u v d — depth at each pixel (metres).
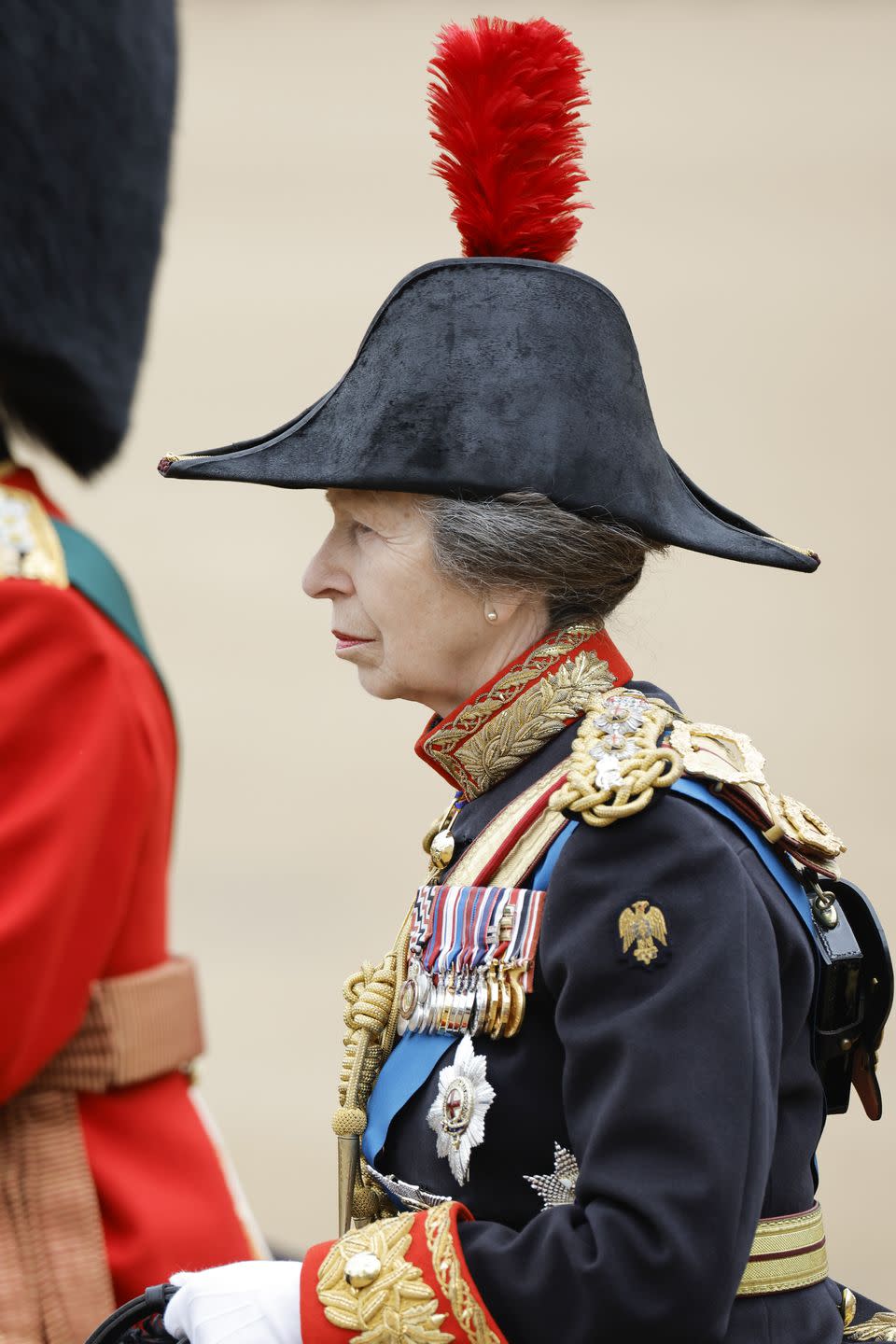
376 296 50.97
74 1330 7.19
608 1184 5.73
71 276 7.75
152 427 44.81
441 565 6.68
